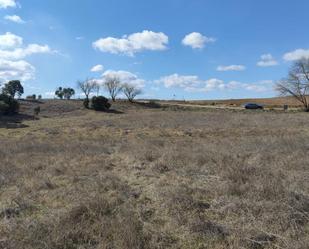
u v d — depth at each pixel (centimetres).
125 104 7788
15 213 642
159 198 701
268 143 1495
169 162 1079
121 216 585
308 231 509
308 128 2738
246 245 478
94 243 499
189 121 3859
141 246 481
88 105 6656
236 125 3262
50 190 798
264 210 595
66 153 1385
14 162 1188
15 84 7756
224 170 916
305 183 743
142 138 2322
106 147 1592
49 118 5172
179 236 520
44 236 508
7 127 3656
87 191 764
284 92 7519
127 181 880
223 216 596
